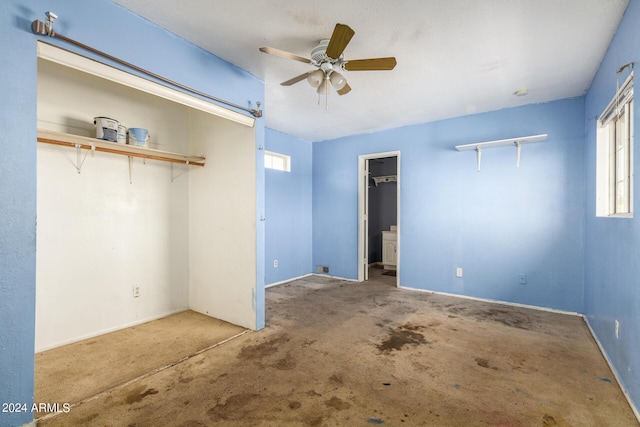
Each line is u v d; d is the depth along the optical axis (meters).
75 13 1.69
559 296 3.46
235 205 3.06
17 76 1.48
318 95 3.30
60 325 2.55
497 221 3.80
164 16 2.01
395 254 6.11
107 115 2.86
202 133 3.37
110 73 1.86
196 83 2.36
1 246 1.45
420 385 1.97
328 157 5.38
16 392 1.50
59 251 2.55
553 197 3.48
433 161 4.26
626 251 1.92
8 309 1.48
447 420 1.64
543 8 1.89
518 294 3.68
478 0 1.82
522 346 2.54
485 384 1.98
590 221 3.01
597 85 2.73
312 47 2.39
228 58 2.56
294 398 1.84
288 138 5.04
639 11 1.68
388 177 6.54
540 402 1.79
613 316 2.18
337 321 3.15
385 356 2.37
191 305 3.53
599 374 2.10
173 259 3.40
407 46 2.33
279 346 2.56
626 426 1.59
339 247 5.26
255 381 2.02
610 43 2.26
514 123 3.68
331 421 1.63
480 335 2.77
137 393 1.89
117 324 2.92
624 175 2.27
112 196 2.90
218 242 3.23
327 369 2.18
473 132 3.96
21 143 1.50
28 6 1.51
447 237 4.16
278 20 2.04
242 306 3.00
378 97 3.36
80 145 2.55
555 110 3.46
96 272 2.78
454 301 3.85
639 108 1.70
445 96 3.34
